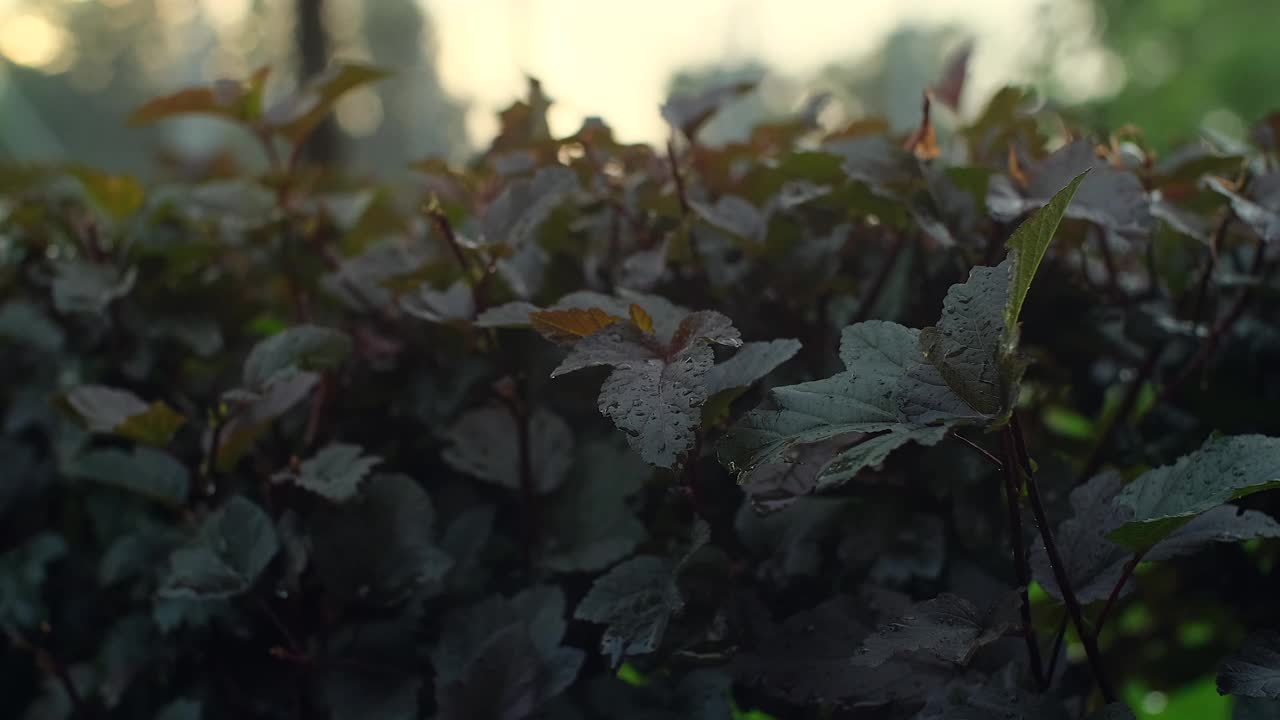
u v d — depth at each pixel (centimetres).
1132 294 91
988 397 67
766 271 87
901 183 81
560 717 79
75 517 101
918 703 74
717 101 88
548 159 90
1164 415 89
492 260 82
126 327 98
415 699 81
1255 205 81
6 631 96
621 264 92
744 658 76
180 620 88
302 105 93
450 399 90
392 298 92
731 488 82
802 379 87
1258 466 69
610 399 69
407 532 83
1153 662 95
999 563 80
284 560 83
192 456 96
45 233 106
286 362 82
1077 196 80
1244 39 857
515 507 88
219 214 98
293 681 86
